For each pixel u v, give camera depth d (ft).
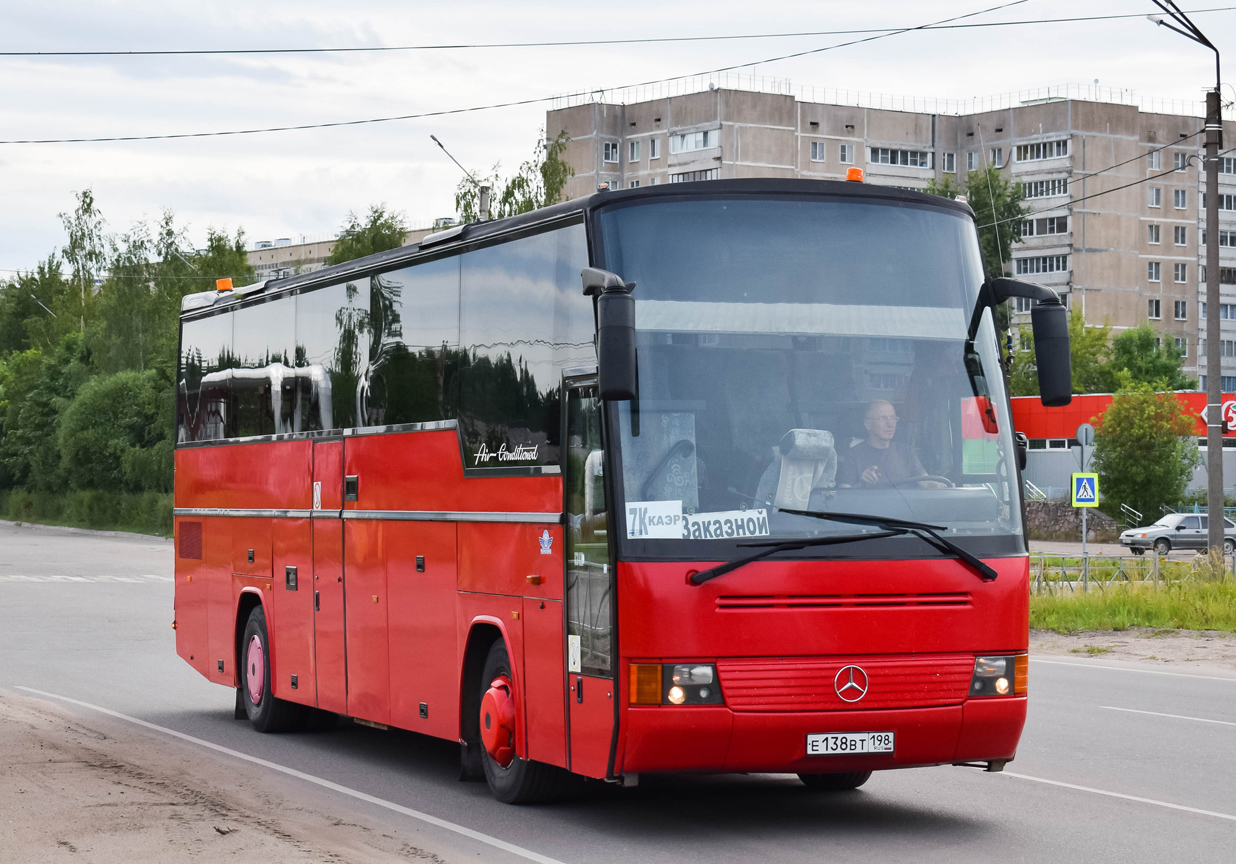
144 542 203.21
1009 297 29.19
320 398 41.14
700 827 29.71
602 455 27.32
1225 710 48.80
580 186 368.07
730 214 28.27
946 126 379.14
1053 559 116.37
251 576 45.73
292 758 39.68
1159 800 32.91
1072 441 246.06
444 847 27.55
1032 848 27.68
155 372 247.50
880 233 28.76
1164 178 379.35
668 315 27.58
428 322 35.50
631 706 26.43
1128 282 374.63
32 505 275.59
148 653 67.67
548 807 31.96
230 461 47.62
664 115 363.56
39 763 36.06
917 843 28.12
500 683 31.53
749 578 26.63
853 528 27.25
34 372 298.76
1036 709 49.01
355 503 38.68
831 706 26.71
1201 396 235.61
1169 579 99.04
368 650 37.86
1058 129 368.27
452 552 33.55
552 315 29.99
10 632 77.41
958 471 28.12
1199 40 89.10
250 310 46.78
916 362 28.35
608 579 26.91
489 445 32.12
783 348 27.81
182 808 30.42
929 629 27.30
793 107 360.69
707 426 27.25
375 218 218.79
